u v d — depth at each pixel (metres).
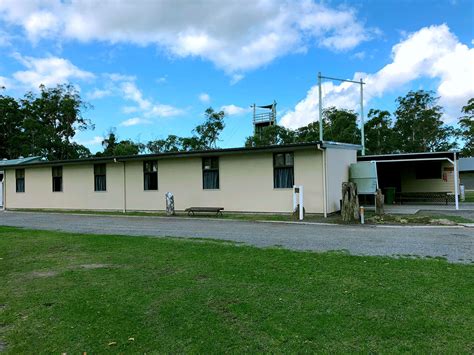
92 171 18.34
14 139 42.06
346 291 4.25
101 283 4.81
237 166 14.70
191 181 15.73
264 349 2.93
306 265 5.48
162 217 14.03
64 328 3.43
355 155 15.98
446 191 19.62
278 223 11.30
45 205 19.98
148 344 3.07
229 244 7.44
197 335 3.21
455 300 3.88
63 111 46.62
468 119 40.06
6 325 3.55
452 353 2.79
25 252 7.01
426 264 5.39
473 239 7.60
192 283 4.70
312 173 13.12
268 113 47.62
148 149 47.50
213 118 44.09
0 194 22.70
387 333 3.15
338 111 44.09
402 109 42.81
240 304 3.91
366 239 7.84
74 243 7.92
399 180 20.67
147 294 4.32
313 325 3.35
